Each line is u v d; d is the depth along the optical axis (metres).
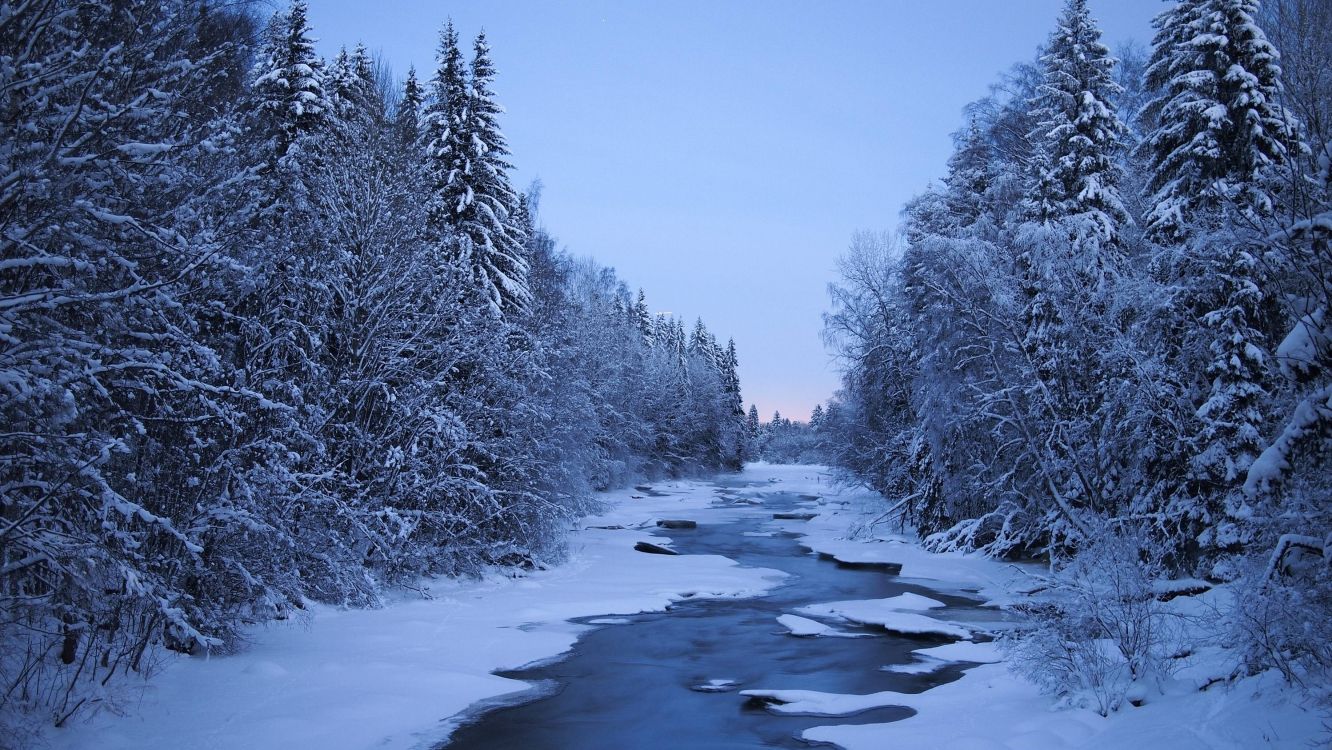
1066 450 22.98
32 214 7.68
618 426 60.38
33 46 7.59
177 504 11.21
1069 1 27.30
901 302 35.44
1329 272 8.69
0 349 7.43
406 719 10.48
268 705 10.28
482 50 29.81
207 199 10.10
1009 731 9.25
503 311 27.30
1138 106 33.34
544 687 12.66
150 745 8.64
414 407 20.06
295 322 14.09
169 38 8.94
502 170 29.67
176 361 10.52
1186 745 7.24
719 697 12.31
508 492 23.27
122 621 10.72
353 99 26.41
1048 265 23.42
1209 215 18.28
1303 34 10.52
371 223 19.83
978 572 25.72
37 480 8.16
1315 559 8.38
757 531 39.59
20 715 8.16
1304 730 6.59
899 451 36.56
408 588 19.73
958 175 35.50
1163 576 18.81
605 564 27.28
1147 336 20.52
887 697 12.09
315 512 16.06
